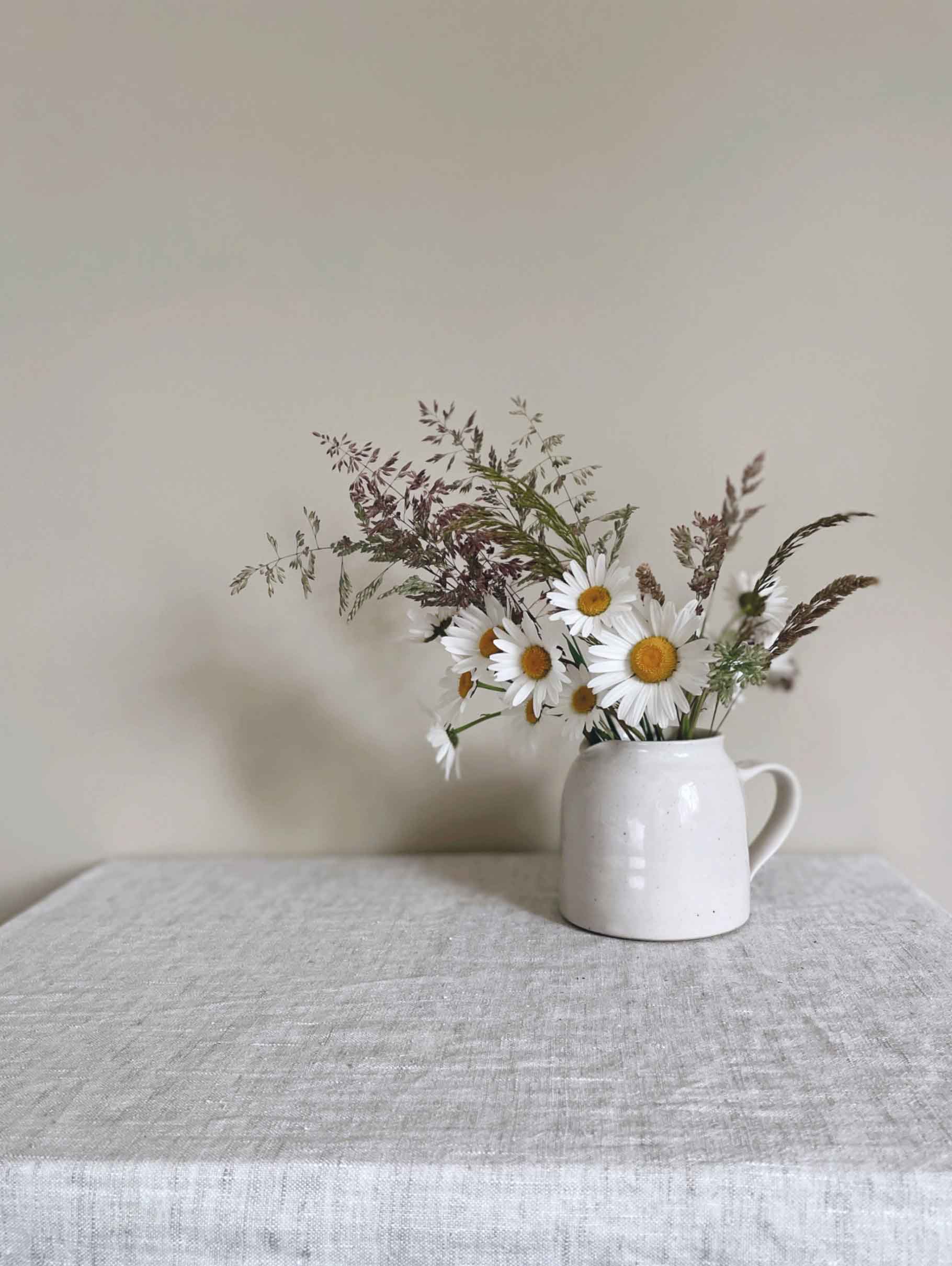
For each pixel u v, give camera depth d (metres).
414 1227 0.59
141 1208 0.60
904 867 1.21
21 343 1.23
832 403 1.18
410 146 1.19
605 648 0.87
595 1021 0.77
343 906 1.05
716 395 1.19
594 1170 0.59
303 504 1.22
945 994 0.81
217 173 1.21
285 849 1.26
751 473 0.90
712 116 1.17
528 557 0.95
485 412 1.20
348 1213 0.60
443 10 1.18
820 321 1.18
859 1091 0.66
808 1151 0.60
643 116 1.18
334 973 0.88
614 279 1.19
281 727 1.25
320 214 1.21
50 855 1.27
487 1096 0.67
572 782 0.97
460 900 1.06
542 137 1.18
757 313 1.18
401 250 1.20
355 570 1.22
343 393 1.21
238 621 1.24
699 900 0.91
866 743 1.20
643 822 0.91
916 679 1.19
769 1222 0.58
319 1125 0.64
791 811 1.04
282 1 1.20
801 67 1.16
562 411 1.20
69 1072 0.71
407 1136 0.62
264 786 1.25
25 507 1.25
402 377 1.21
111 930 1.00
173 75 1.21
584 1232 0.59
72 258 1.23
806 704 1.20
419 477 0.97
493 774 1.23
